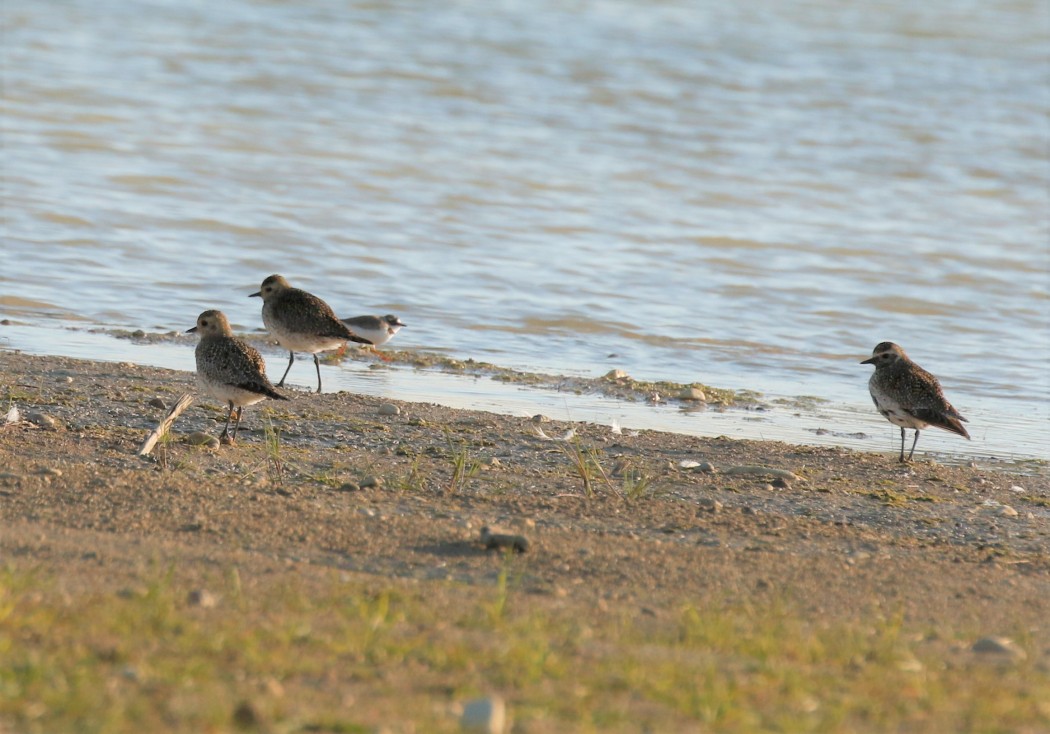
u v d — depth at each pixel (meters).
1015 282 24.09
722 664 7.49
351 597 8.29
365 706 6.39
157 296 20.42
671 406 16.66
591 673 7.15
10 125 29.80
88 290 20.36
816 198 29.53
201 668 6.66
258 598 8.12
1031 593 9.78
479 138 32.38
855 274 24.02
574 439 14.27
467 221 25.75
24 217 23.44
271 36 42.09
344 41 42.00
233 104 33.66
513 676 6.97
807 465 13.92
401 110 34.44
